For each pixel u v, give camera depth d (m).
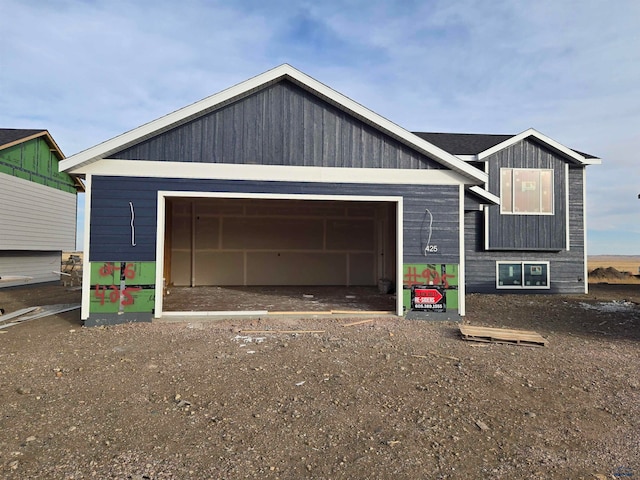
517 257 13.11
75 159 7.29
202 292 12.36
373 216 15.16
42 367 4.98
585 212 13.41
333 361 5.24
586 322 8.21
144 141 7.70
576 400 4.07
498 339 6.25
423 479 2.72
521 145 12.88
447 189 8.30
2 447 3.05
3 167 13.62
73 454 2.97
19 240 14.53
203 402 3.94
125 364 5.11
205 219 14.45
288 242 14.77
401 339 6.46
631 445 3.20
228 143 7.91
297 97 8.12
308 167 8.06
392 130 8.08
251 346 5.96
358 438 3.26
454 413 3.74
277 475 2.75
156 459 2.92
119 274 7.59
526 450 3.10
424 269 8.19
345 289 13.62
